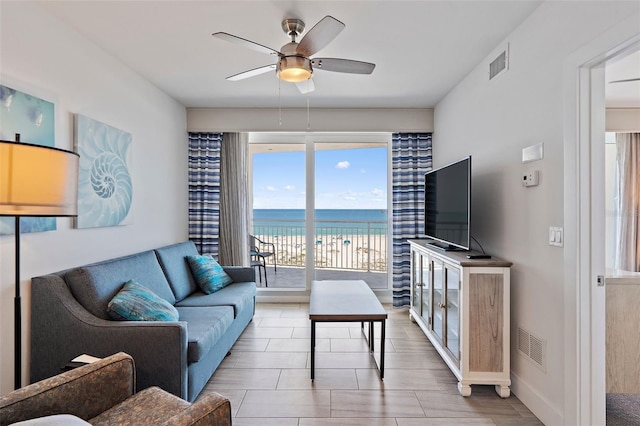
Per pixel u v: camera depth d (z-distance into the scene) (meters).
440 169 3.26
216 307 2.89
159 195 3.59
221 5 2.10
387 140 4.64
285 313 4.14
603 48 1.62
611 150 4.29
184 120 4.23
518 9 2.15
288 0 2.04
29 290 2.01
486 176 2.84
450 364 2.60
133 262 2.70
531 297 2.21
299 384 2.48
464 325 2.36
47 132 2.12
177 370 1.98
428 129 4.29
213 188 4.39
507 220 2.51
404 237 4.39
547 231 2.04
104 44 2.59
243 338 3.34
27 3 1.98
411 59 2.88
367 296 2.95
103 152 2.63
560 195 1.93
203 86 3.51
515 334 2.39
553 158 1.99
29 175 1.44
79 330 1.99
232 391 2.39
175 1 2.05
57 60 2.21
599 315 1.80
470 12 2.18
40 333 2.01
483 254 2.66
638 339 2.12
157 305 2.30
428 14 2.21
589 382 1.79
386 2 2.07
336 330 3.56
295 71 2.20
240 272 3.87
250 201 4.88
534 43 2.17
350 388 2.43
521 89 2.32
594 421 1.80
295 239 5.15
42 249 2.09
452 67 3.05
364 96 3.84
